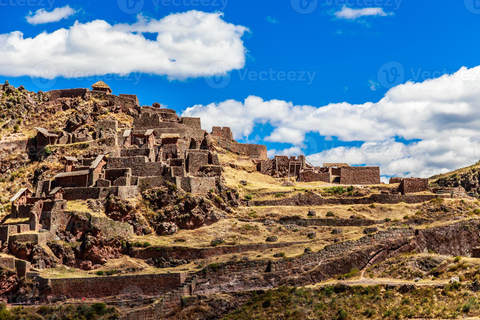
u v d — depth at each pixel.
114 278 146.00
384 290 134.88
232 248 157.75
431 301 128.00
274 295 138.38
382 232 154.75
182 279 145.00
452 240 158.38
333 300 134.00
